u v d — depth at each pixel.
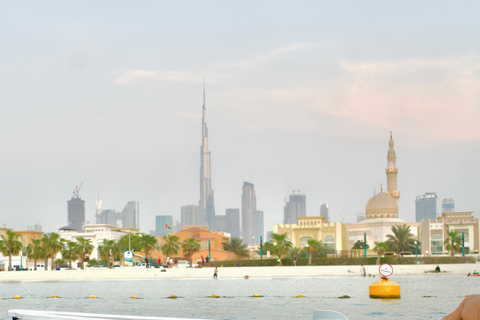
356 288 58.12
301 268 92.38
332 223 178.75
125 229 189.25
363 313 33.38
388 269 44.84
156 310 37.44
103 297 49.81
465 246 168.88
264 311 36.09
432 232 173.00
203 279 87.62
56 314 10.99
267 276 92.00
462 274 98.75
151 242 130.12
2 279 88.62
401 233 164.88
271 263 115.12
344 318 8.80
